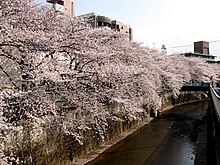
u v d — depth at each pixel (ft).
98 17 145.07
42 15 40.04
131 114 65.51
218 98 52.85
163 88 123.44
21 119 33.50
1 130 28.58
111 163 51.57
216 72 228.22
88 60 47.03
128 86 65.82
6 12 32.45
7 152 31.45
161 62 132.67
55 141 42.27
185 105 150.30
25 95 32.91
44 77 34.09
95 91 46.78
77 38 40.27
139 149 62.18
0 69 36.83
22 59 34.71
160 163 53.72
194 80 182.60
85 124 49.52
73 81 40.75
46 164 39.70
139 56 87.15
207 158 55.57
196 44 330.13
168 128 87.35
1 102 27.45
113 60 59.06
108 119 63.36
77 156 50.11
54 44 36.35
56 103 40.75
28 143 35.63
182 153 60.85
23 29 34.55
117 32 72.64
